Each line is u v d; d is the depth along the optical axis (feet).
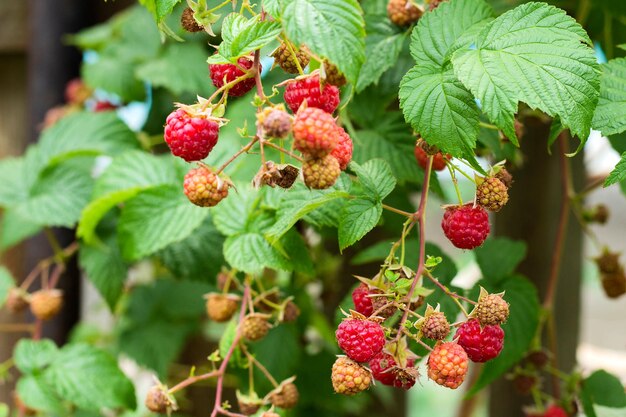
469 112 1.71
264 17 1.69
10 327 2.51
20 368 2.39
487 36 1.72
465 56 1.71
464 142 1.71
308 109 1.61
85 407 2.35
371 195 1.80
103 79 2.66
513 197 2.58
